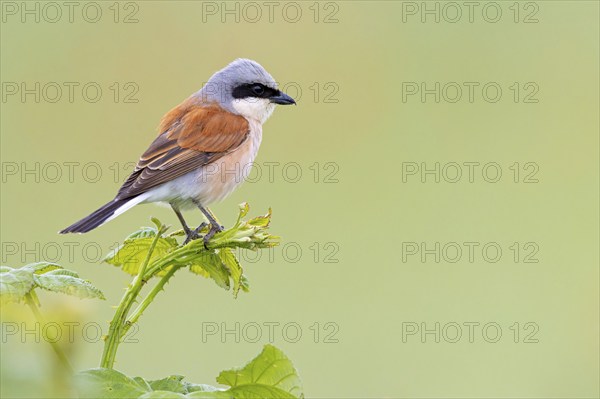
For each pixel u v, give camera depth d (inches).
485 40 627.8
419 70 620.1
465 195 558.9
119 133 550.9
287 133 595.2
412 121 609.6
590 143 597.3
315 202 541.3
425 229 526.0
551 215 548.1
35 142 536.4
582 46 629.9
